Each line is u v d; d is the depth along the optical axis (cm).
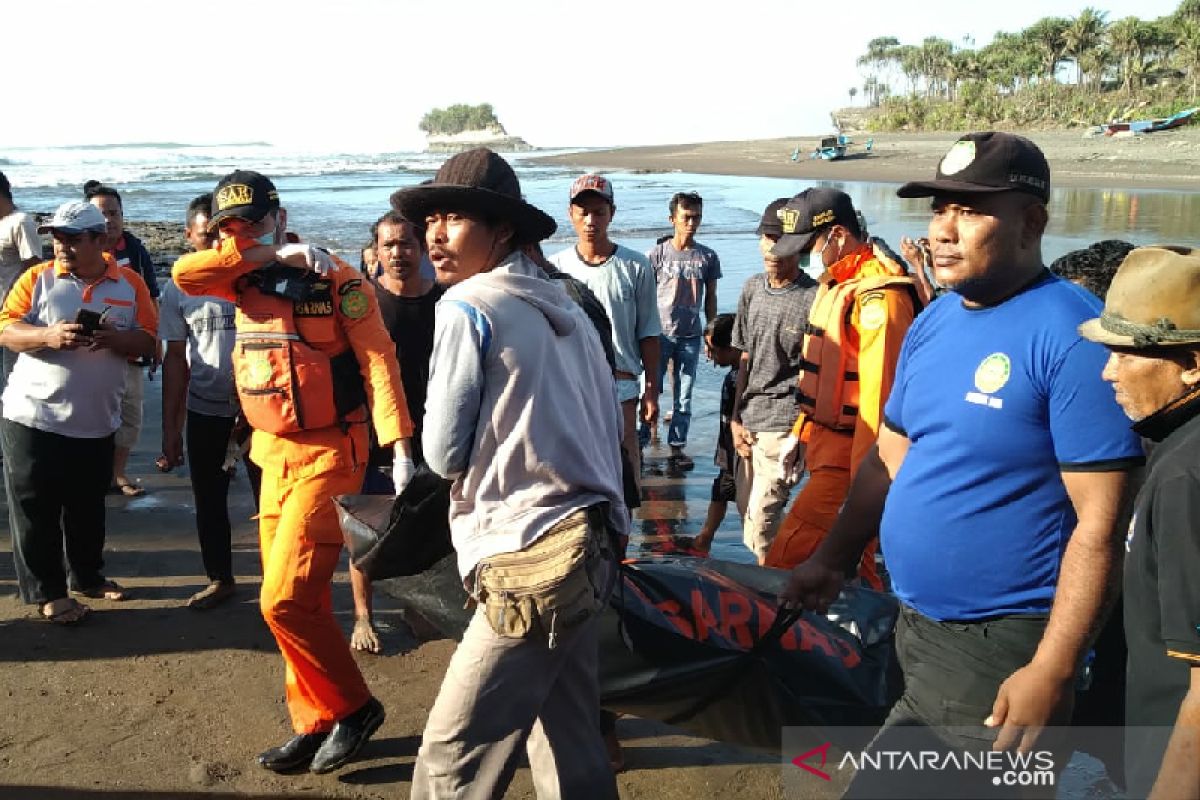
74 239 493
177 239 2319
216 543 524
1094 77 10131
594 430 285
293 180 6250
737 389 546
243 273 370
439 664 469
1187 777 198
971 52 12106
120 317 511
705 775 378
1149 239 1922
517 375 265
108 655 473
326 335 370
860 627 345
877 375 402
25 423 485
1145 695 215
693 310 818
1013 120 9581
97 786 371
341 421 375
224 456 515
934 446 262
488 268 280
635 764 386
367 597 486
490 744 270
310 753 385
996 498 251
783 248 449
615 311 614
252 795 370
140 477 744
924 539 262
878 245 444
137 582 557
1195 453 200
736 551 615
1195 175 4062
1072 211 2617
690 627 331
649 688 329
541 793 295
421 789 279
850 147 7800
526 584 261
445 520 302
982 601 255
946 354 261
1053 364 239
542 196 3900
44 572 499
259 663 466
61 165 9194
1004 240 249
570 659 287
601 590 273
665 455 821
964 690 258
